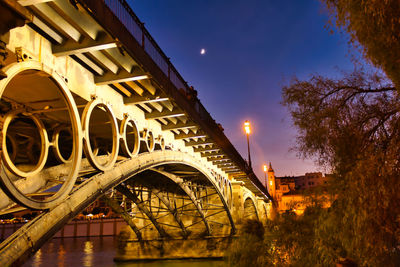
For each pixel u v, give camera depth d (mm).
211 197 35594
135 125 13258
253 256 7012
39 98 9438
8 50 6953
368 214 4973
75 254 52281
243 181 37531
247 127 31062
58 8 7234
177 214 31547
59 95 9352
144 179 24156
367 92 5980
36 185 9039
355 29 5289
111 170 11078
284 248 6469
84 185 9586
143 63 9953
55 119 11078
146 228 36094
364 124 5828
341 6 5574
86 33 8203
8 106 9688
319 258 5742
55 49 8516
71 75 9258
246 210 51531
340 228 5539
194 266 30500
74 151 8664
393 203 5008
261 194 51500
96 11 7316
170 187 27266
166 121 16734
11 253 6637
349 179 5383
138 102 12688
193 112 16031
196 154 23516
